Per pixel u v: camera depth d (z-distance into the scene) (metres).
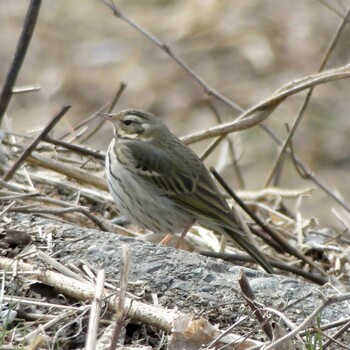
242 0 27.97
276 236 13.21
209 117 24.23
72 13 27.83
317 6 27.48
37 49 26.42
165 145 13.38
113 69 25.94
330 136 23.81
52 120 12.54
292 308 10.09
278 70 25.86
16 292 9.79
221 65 26.16
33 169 14.09
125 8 28.16
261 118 14.13
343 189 22.50
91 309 9.12
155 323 9.35
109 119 13.55
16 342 9.07
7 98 12.09
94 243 10.80
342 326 9.41
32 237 10.84
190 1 28.02
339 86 24.92
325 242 13.78
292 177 21.78
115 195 13.16
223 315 9.81
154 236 13.54
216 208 13.13
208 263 10.66
